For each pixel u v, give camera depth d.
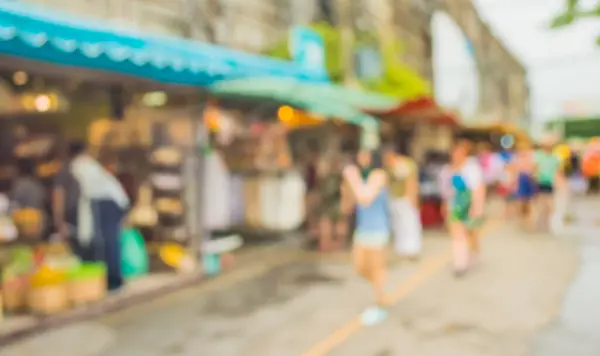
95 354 4.71
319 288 7.01
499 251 9.61
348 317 5.70
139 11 9.98
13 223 7.11
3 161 8.82
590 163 22.86
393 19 20.75
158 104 7.88
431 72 24.61
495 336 4.97
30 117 8.93
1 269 5.92
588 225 12.91
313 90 8.96
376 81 16.42
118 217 6.53
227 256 8.45
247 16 13.04
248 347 4.84
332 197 9.80
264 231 11.20
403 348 4.73
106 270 6.45
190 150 7.70
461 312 5.79
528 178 12.53
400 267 8.32
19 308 5.68
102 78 5.95
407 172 8.11
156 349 4.82
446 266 8.35
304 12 15.37
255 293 6.80
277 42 14.10
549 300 6.18
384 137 12.95
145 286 6.79
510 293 6.55
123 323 5.59
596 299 6.17
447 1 26.67
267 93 7.63
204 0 11.62
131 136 7.89
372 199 5.68
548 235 11.47
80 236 6.46
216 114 8.82
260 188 10.89
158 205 7.93
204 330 5.35
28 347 4.87
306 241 10.15
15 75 7.17
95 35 5.71
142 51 6.36
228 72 7.67
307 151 11.53
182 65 6.63
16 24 4.81
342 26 15.71
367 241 5.71
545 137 12.35
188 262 7.60
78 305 5.91
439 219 12.68
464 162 7.66
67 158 6.89
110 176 6.58
